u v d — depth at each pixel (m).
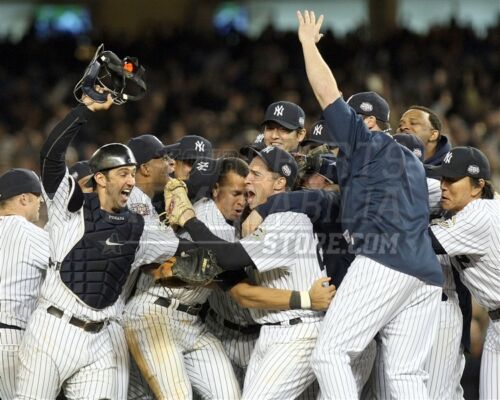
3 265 20.53
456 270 21.38
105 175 18.98
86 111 18.58
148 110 54.59
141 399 21.94
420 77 57.44
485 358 21.30
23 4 80.25
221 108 56.28
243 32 67.50
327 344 18.70
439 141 23.95
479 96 55.91
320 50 61.06
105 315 19.22
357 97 22.95
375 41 62.72
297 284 19.67
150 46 63.69
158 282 20.00
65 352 18.91
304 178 21.42
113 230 19.05
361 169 19.03
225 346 21.41
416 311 19.16
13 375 20.58
